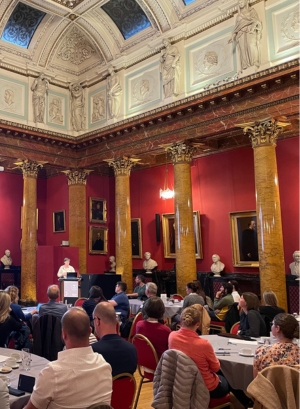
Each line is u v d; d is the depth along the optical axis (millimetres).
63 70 16125
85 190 16312
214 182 14055
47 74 15594
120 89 14891
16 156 14320
